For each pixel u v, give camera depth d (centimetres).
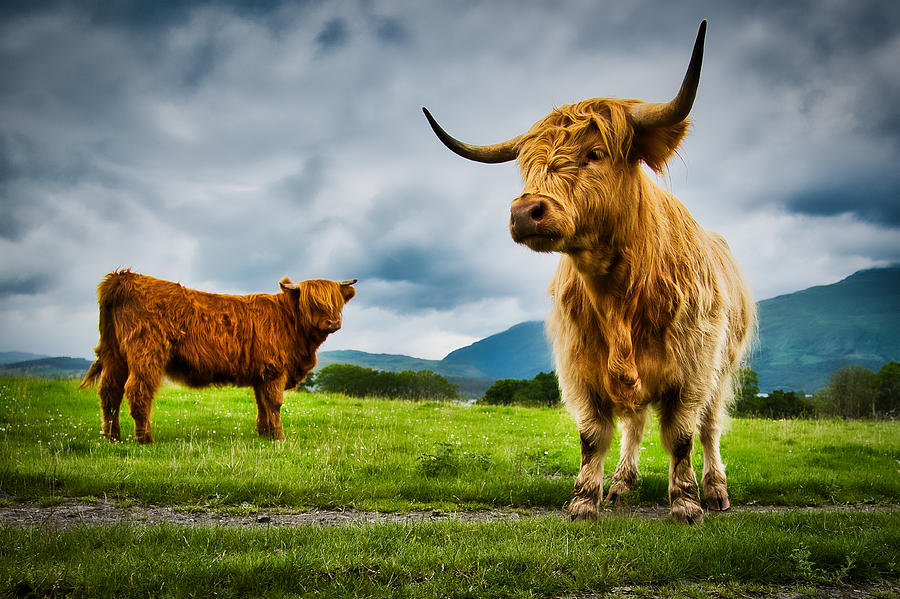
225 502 659
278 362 1102
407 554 421
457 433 1257
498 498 709
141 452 884
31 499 638
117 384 1024
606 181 504
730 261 751
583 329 574
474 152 573
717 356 593
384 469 812
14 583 353
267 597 356
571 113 514
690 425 570
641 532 501
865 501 798
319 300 1115
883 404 5325
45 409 1252
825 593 402
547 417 1634
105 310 1019
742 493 780
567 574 405
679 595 380
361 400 1861
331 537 468
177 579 366
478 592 367
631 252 529
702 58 438
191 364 1048
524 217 468
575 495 580
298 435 1130
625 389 537
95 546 442
